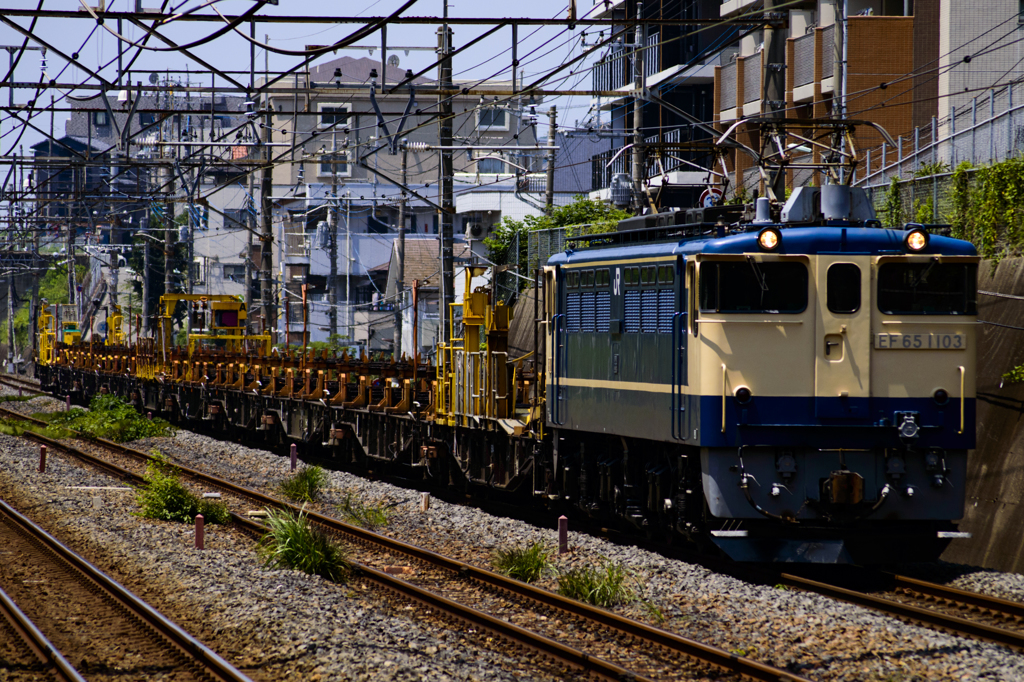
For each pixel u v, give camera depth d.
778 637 36.03
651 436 48.09
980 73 103.00
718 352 43.91
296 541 49.47
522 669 33.12
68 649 35.94
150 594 44.81
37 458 96.00
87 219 147.00
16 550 54.22
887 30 105.56
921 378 44.56
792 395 44.03
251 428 107.38
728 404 43.84
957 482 44.81
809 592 41.69
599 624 38.06
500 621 37.34
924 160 86.81
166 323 133.88
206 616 40.19
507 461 63.97
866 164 96.19
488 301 69.50
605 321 52.41
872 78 105.62
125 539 56.47
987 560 50.38
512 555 47.81
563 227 114.75
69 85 79.00
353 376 94.50
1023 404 52.44
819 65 107.62
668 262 46.94
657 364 47.62
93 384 160.12
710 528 45.47
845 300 44.34
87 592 45.22
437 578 47.09
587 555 49.09
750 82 123.38
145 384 136.38
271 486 78.19
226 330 133.38
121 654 35.47
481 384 66.69
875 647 34.28
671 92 150.62
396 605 42.41
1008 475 51.50
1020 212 60.50
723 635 36.56
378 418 82.38
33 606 42.19
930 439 44.47
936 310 44.81
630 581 43.56
